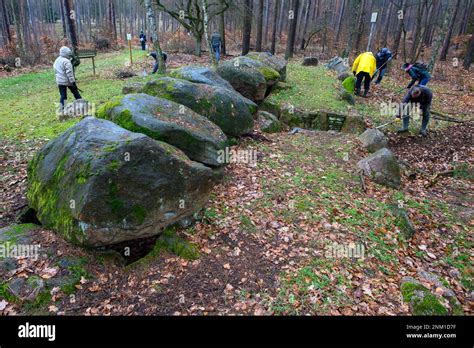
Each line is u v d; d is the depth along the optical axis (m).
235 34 30.12
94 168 3.42
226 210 4.94
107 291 3.49
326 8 38.00
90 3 43.12
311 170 6.43
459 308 3.75
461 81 15.55
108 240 3.60
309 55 24.33
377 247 4.59
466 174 7.29
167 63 16.50
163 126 4.63
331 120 8.95
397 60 20.83
